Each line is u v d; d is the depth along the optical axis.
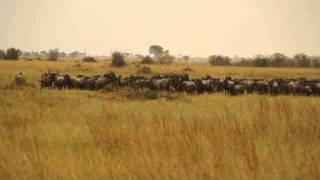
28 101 80.19
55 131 46.31
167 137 37.00
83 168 32.66
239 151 34.94
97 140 40.44
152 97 95.81
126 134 39.53
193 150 34.41
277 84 114.06
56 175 31.89
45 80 120.38
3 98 81.44
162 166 31.95
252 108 51.78
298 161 33.56
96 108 67.94
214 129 39.03
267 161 33.81
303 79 122.31
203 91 113.75
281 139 40.19
